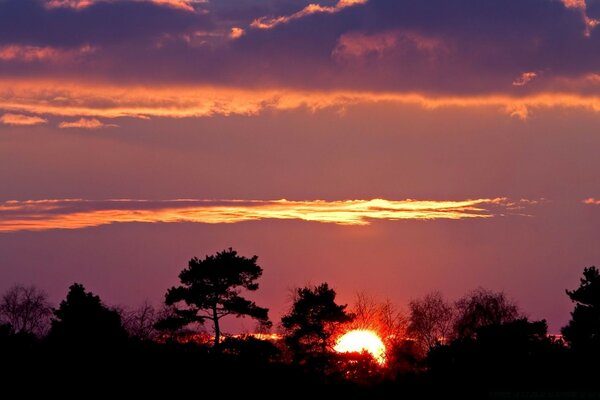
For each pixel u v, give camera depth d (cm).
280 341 15650
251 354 14625
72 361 14462
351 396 14325
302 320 15425
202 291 14525
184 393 13825
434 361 15150
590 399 13900
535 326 15500
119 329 15238
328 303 15425
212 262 14562
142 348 14962
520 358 14962
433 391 14588
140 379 14138
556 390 14462
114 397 13725
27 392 13712
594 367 14800
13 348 14775
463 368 14825
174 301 14650
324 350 15475
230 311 14662
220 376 14312
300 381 14600
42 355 14650
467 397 14400
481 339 15162
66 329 14912
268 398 13975
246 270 14662
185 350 14925
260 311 14712
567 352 15262
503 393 14362
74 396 13675
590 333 15588
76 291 15388
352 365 15350
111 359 14538
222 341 14825
